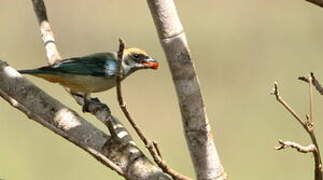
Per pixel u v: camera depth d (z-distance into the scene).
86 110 6.72
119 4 23.86
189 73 4.55
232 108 17.67
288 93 18.42
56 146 15.20
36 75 7.96
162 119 17.06
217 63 20.62
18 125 15.96
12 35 21.33
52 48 6.75
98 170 14.32
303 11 23.77
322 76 19.47
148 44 21.97
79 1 23.61
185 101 4.56
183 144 15.77
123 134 5.34
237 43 22.20
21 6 22.62
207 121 4.57
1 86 5.28
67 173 14.34
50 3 23.52
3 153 14.91
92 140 4.93
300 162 14.82
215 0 24.94
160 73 19.61
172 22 4.54
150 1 4.53
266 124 16.69
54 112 5.14
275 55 21.20
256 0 24.77
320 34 22.27
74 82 8.03
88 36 22.20
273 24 23.31
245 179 14.60
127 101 17.89
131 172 4.77
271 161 15.02
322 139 15.82
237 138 16.08
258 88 18.86
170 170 4.62
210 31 23.06
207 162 4.57
